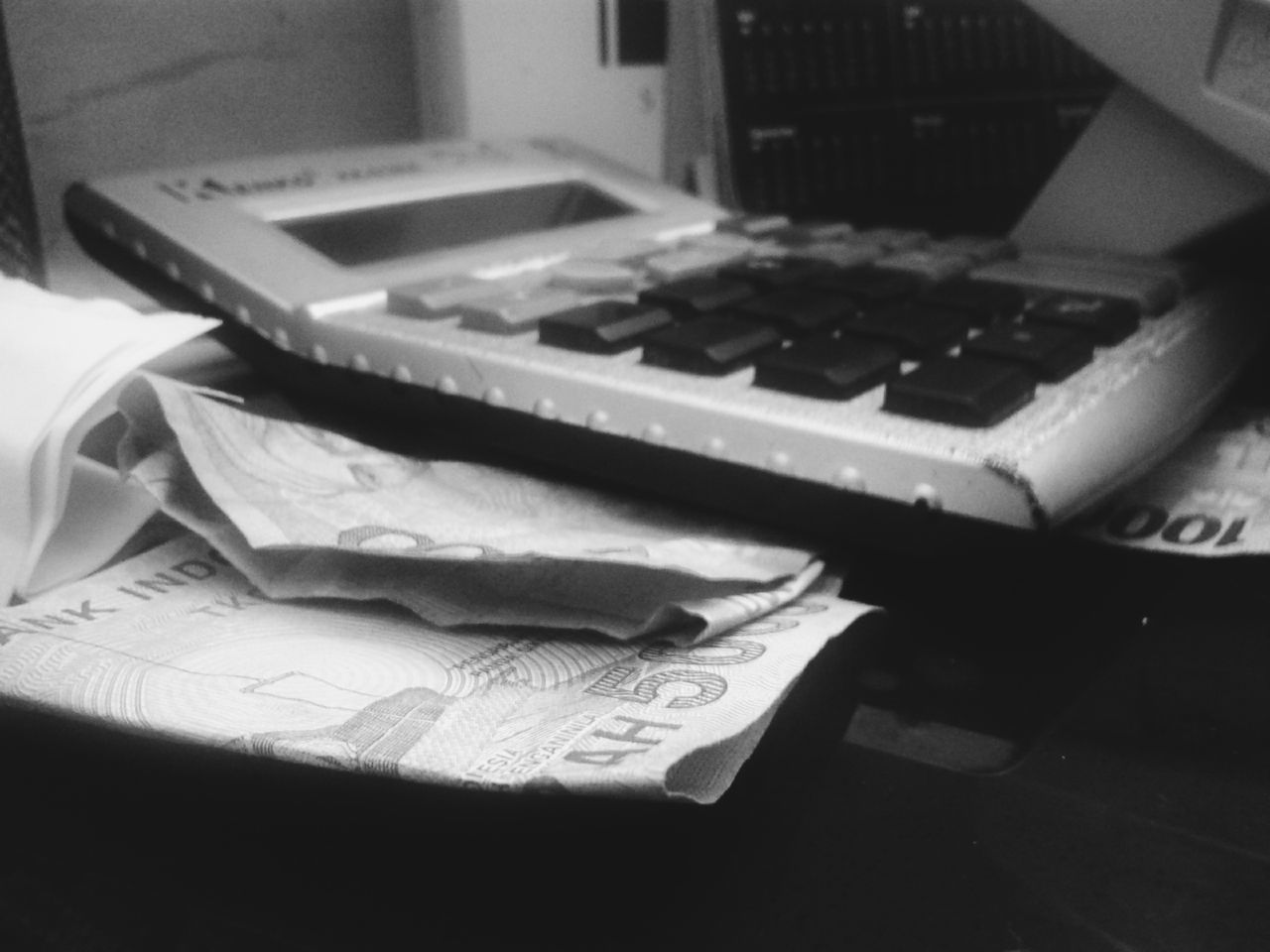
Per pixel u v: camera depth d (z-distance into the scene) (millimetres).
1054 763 286
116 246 474
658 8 735
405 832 248
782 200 681
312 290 432
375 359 400
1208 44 415
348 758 210
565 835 249
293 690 245
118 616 285
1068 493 297
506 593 290
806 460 314
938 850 250
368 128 650
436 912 224
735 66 667
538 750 212
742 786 264
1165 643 349
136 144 537
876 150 702
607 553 274
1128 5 429
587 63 702
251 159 551
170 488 318
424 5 647
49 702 239
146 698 239
